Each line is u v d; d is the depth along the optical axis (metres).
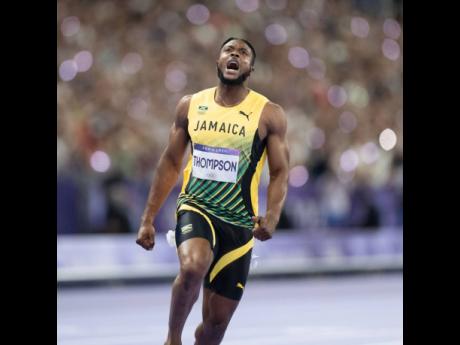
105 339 28.75
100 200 45.09
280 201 18.03
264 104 18.50
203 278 17.45
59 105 47.50
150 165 48.72
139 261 46.31
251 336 29.48
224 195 18.30
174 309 17.38
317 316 35.09
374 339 28.80
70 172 44.28
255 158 18.41
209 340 18.61
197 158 18.48
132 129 49.72
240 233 18.31
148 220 18.80
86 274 44.53
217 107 18.53
